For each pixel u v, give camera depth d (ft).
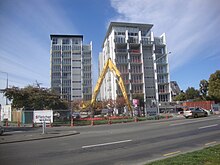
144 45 269.23
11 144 46.93
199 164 23.85
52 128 93.15
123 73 257.55
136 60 265.54
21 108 142.00
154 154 33.37
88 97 355.56
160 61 273.54
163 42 280.51
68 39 364.99
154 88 265.54
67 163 29.45
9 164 29.60
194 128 63.72
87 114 193.98
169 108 241.76
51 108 143.74
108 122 115.55
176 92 388.57
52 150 38.24
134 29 278.05
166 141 44.29
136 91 258.16
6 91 137.08
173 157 27.68
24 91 140.36
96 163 29.14
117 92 246.27
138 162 29.12
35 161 30.81
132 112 151.02
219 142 41.14
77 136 57.21
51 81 349.41
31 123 124.98
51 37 360.48
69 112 133.49
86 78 360.07
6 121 120.06
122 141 45.68
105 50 300.81
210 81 241.35
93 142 45.60
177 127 68.18
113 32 266.98
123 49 264.31
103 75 149.79
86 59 365.20
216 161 24.71
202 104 206.49
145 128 69.92
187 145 39.52
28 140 52.16
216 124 71.82
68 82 355.56
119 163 28.86
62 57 357.61
